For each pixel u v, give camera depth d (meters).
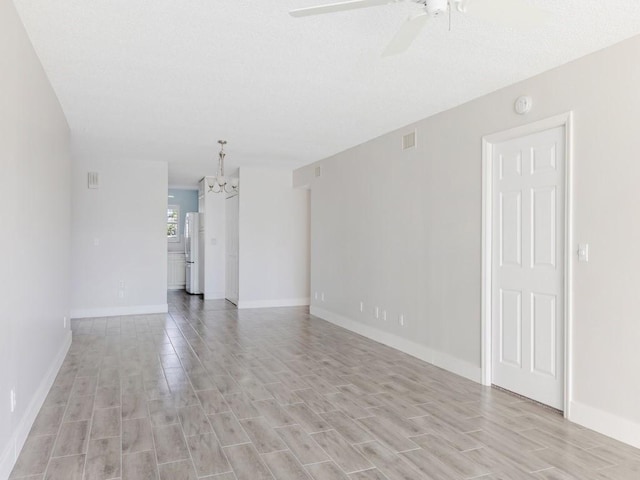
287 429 2.93
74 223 6.93
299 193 8.49
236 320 6.89
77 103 4.12
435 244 4.46
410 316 4.85
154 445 2.69
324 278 6.98
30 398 2.91
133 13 2.48
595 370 2.91
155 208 7.36
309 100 4.04
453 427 2.97
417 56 3.04
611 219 2.82
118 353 4.86
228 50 2.96
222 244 9.30
